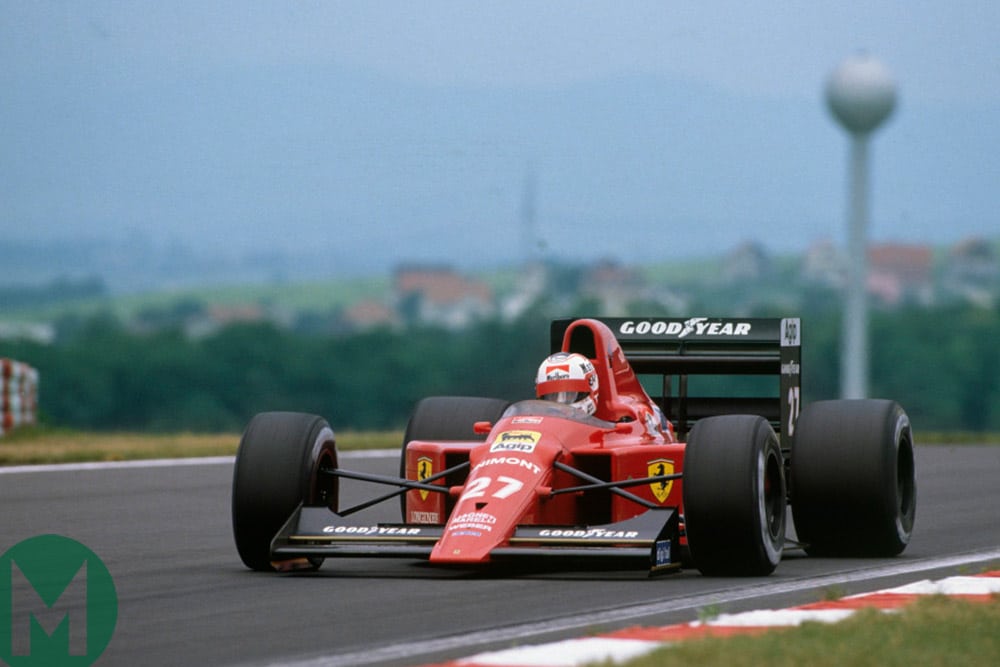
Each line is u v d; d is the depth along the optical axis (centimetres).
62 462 6925
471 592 3125
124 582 3309
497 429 3488
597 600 3006
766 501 3391
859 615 2705
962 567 3541
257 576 3406
